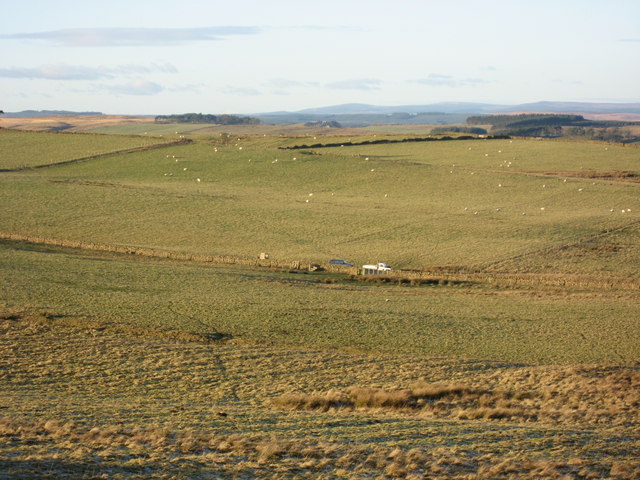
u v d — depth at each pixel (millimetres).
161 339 40031
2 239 76812
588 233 85062
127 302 49250
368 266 68938
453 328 46375
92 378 31625
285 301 52906
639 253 76188
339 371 34656
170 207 98562
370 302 54375
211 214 95312
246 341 40844
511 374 34969
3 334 38438
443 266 70688
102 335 39875
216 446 20438
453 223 91000
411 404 28766
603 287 62656
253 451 20141
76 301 48312
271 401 28656
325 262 72750
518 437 23078
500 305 54594
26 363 33281
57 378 31328
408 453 20297
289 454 20031
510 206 102500
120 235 83312
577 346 42375
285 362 36031
